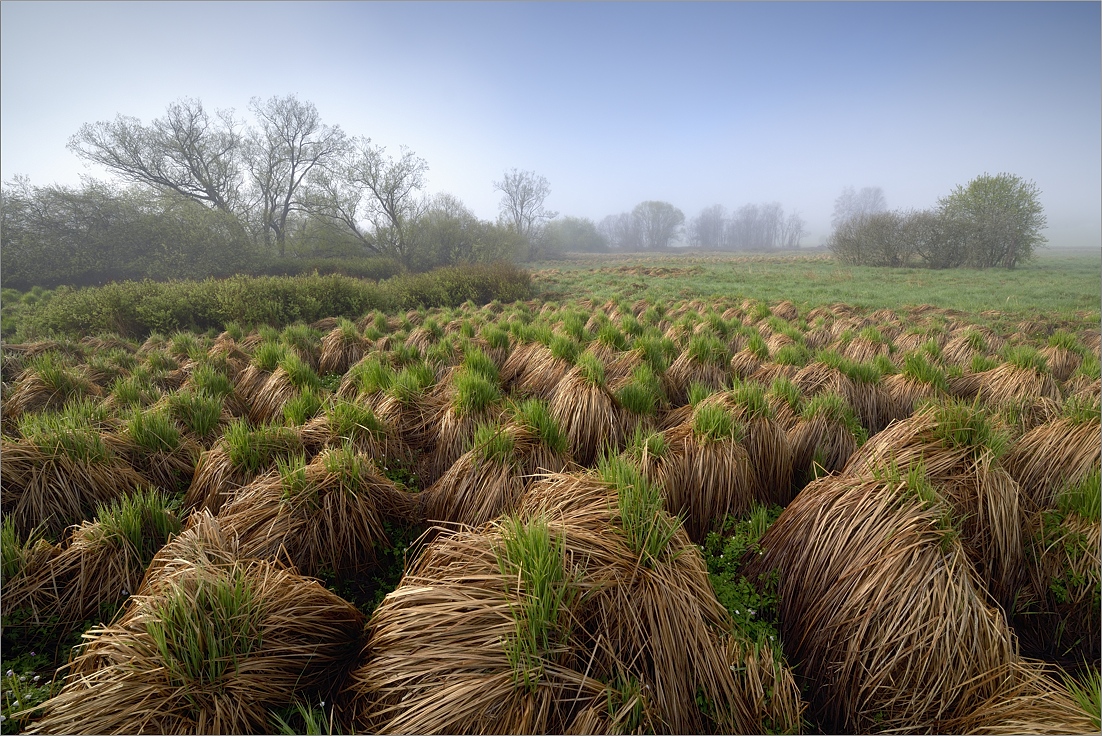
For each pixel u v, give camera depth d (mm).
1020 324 12195
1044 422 4664
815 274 27781
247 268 27125
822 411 4477
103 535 2988
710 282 24391
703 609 2426
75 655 2627
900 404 5613
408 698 2021
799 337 9109
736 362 7121
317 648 2420
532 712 1923
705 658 2256
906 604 2365
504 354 7902
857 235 34375
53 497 3516
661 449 3697
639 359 6441
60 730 1910
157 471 4195
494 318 13484
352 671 2275
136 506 3201
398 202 36938
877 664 2352
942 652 2271
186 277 24188
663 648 2197
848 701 2404
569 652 2105
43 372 5691
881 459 3049
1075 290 19438
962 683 2232
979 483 2914
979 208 30422
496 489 3555
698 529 3662
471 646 2078
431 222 37281
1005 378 5938
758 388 4707
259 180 36031
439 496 3787
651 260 52344
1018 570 2871
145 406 5656
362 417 4488
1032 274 26297
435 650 2084
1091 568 2734
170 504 3758
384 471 4215
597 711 1993
